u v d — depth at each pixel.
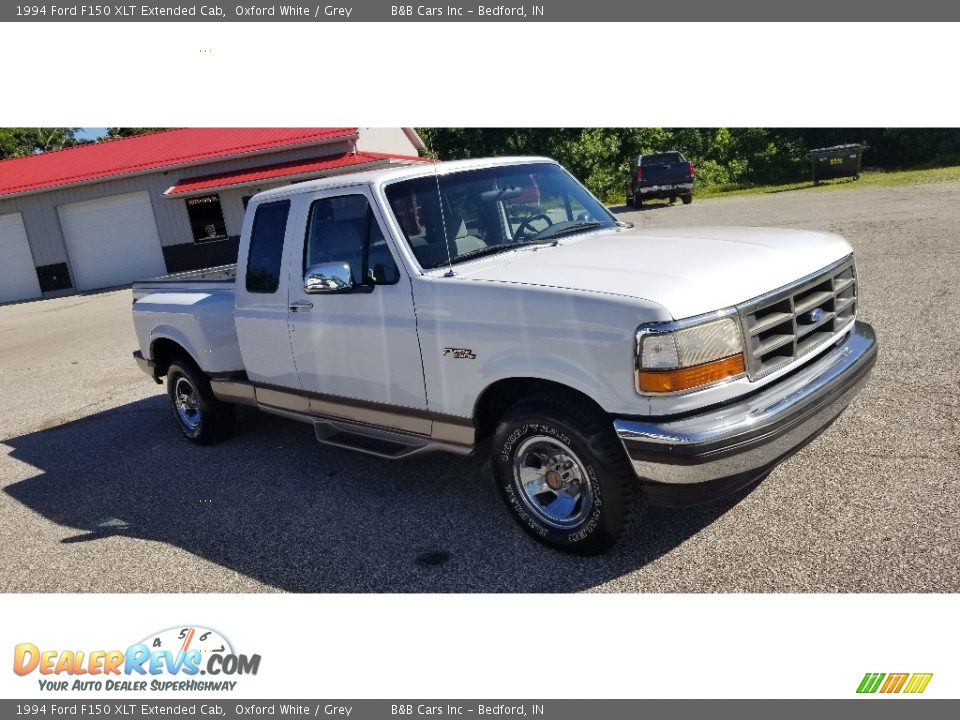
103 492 5.55
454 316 3.90
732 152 31.84
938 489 3.91
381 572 3.96
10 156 48.84
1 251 23.67
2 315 19.81
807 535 3.71
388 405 4.41
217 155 22.55
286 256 4.87
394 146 29.86
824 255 3.93
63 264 23.73
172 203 23.28
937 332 6.43
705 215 18.12
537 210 4.76
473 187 4.57
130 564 4.38
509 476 3.93
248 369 5.40
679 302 3.25
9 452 6.88
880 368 5.74
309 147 22.72
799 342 3.69
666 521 4.04
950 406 4.87
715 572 3.56
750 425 3.29
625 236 4.52
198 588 4.03
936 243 10.45
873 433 4.64
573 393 3.62
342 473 5.32
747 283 3.46
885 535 3.61
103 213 23.44
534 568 3.82
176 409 6.47
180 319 5.90
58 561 4.52
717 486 3.36
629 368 3.28
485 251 4.35
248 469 5.62
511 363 3.68
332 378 4.71
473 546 4.09
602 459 3.49
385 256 4.27
